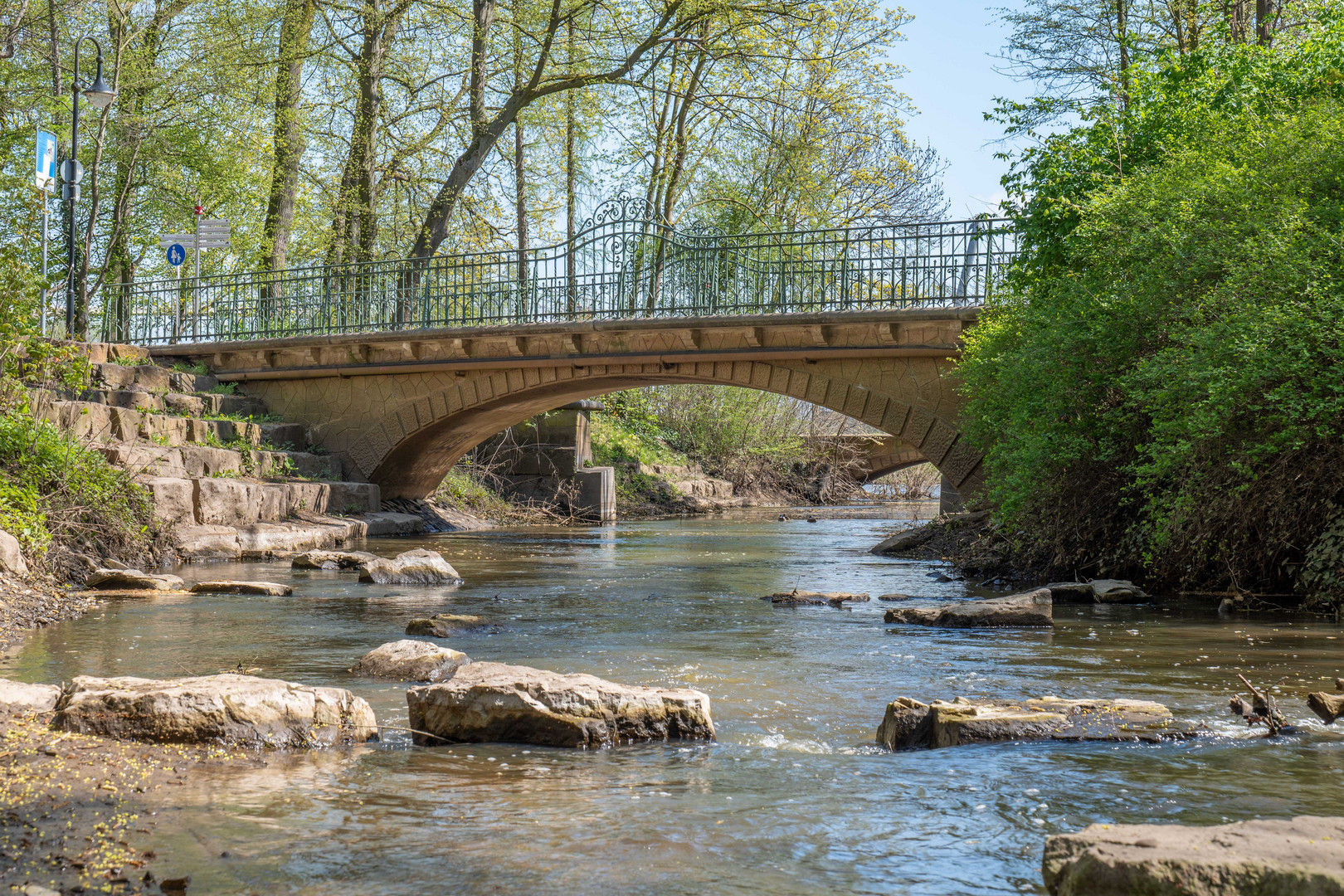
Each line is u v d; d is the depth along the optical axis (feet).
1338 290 29.78
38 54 83.05
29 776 13.41
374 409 72.79
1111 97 58.08
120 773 13.79
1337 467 30.71
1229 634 27.20
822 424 146.92
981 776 14.24
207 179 91.86
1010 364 41.83
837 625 29.91
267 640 26.58
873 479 155.33
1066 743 16.05
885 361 59.21
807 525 89.15
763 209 98.22
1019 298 46.44
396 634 27.86
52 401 49.88
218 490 53.11
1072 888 8.86
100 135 75.05
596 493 91.30
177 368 74.54
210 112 88.33
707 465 132.77
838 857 11.14
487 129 86.12
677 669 22.84
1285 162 32.37
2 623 28.25
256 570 45.21
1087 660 23.50
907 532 58.75
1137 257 36.14
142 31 84.07
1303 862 8.63
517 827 12.08
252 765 14.67
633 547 62.90
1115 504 38.99
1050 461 39.32
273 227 87.51
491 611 33.12
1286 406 29.58
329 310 75.61
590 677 17.60
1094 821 12.25
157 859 10.83
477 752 15.69
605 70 88.99
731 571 47.52
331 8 86.69
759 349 61.16
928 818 12.45
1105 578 38.60
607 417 122.52
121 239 90.84
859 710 18.83
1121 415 36.88
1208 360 30.60
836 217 101.81
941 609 30.04
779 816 12.56
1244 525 32.89
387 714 18.10
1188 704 18.79
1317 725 17.11
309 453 71.56
